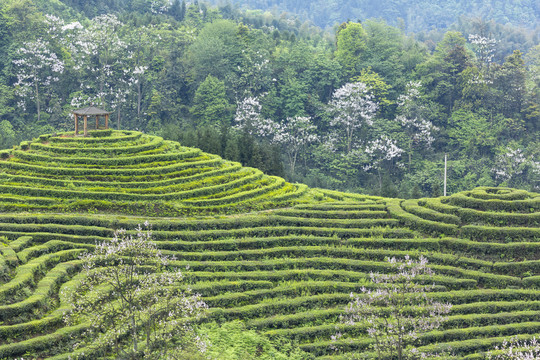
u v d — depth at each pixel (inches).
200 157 3398.1
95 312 1676.9
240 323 2010.3
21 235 2340.1
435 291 2260.1
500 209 2694.4
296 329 2017.7
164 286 1827.0
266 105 5979.3
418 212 2743.6
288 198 3041.3
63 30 6028.5
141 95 6023.6
